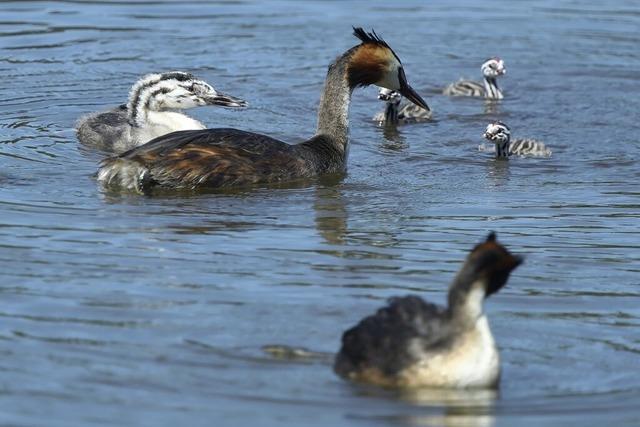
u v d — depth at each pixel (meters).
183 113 21.17
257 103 22.06
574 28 26.98
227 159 16.88
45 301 12.20
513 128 21.12
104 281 12.83
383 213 15.92
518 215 15.97
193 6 28.22
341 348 10.70
